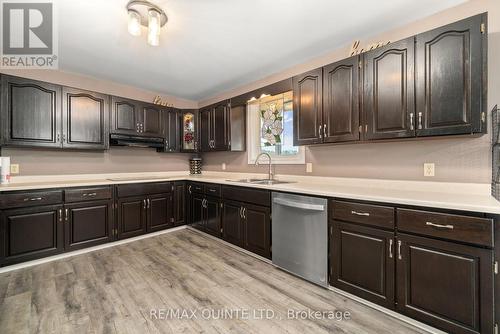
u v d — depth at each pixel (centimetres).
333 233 198
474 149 178
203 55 268
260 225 261
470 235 135
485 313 131
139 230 332
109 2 176
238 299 190
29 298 190
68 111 293
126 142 341
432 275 148
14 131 256
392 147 219
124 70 309
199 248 301
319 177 276
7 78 253
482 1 177
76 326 158
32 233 250
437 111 165
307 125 244
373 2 182
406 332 153
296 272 224
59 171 315
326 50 259
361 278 181
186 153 457
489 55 172
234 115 357
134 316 169
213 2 179
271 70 313
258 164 352
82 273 233
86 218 287
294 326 159
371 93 197
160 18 195
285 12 192
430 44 168
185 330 155
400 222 161
